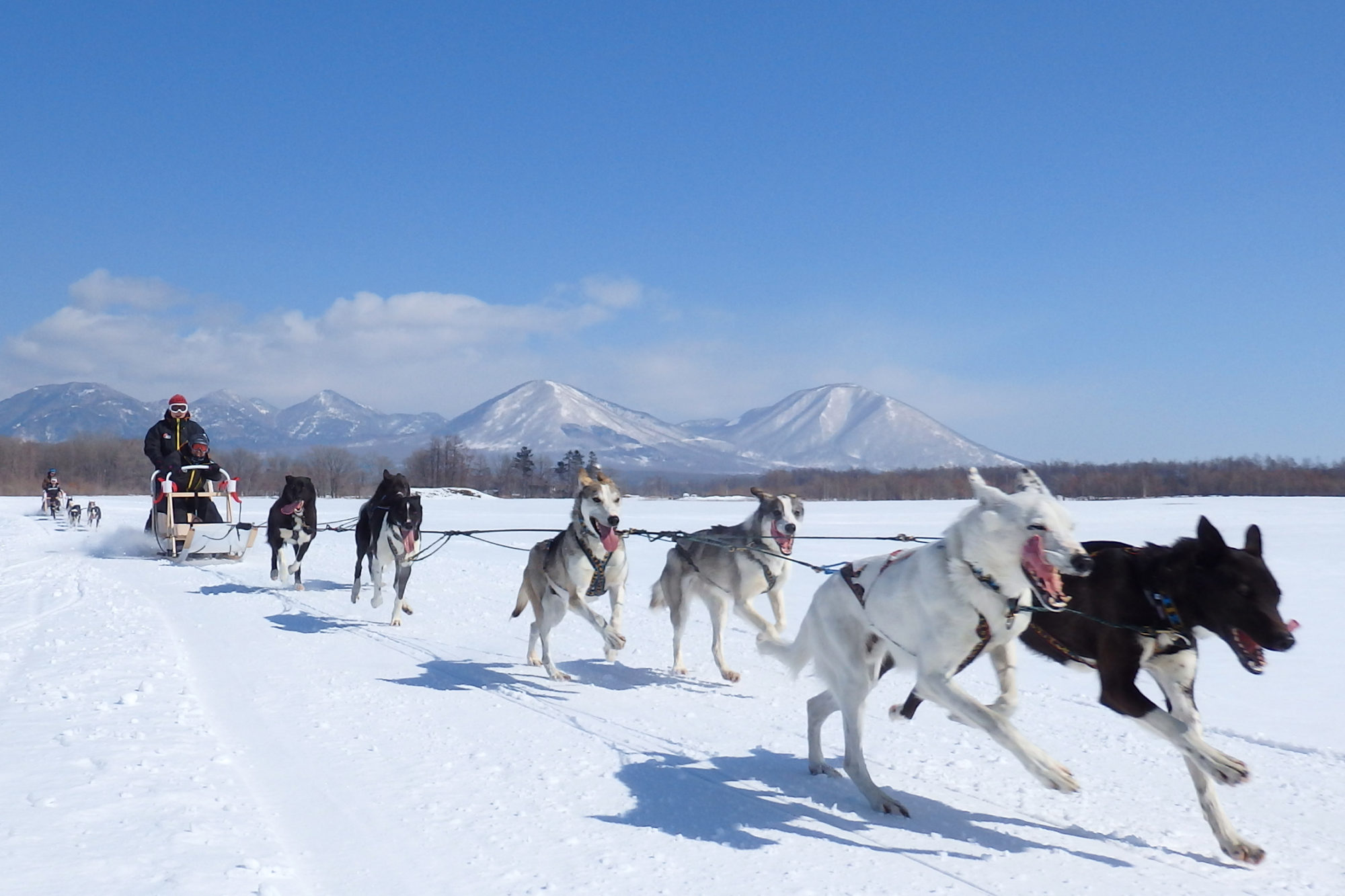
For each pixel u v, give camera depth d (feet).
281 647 33.04
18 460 336.29
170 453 65.21
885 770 20.40
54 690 24.12
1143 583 17.34
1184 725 16.29
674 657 30.99
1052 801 18.51
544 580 30.42
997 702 18.51
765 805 17.98
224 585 49.90
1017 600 17.03
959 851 15.83
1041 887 14.39
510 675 29.53
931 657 17.46
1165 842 16.39
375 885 13.91
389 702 25.36
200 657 30.81
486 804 17.58
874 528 106.32
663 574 31.60
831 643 19.25
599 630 29.14
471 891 13.79
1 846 13.79
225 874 13.29
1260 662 16.55
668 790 18.72
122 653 29.48
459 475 398.42
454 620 40.09
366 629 37.35
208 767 18.44
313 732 22.11
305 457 376.89
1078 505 193.67
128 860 13.52
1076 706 26.21
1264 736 23.38
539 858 15.06
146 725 21.02
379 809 17.10
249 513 117.50
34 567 58.39
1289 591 50.52
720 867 14.90
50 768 17.63
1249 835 16.72
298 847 15.23
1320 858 15.67
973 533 16.80
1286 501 215.31
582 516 29.09
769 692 27.94
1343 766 20.95
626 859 15.11
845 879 14.53
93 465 347.15
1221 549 16.74
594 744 21.84
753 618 29.55
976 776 19.95
